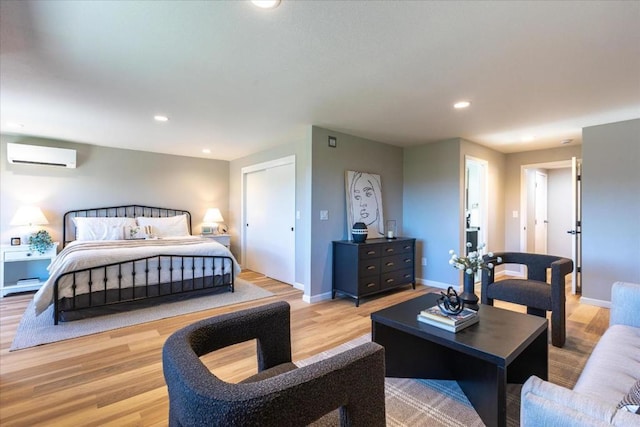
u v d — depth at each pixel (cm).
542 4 156
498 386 151
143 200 544
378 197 462
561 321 257
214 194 622
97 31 181
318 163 395
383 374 102
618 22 170
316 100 293
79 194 487
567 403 83
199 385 76
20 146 427
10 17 167
